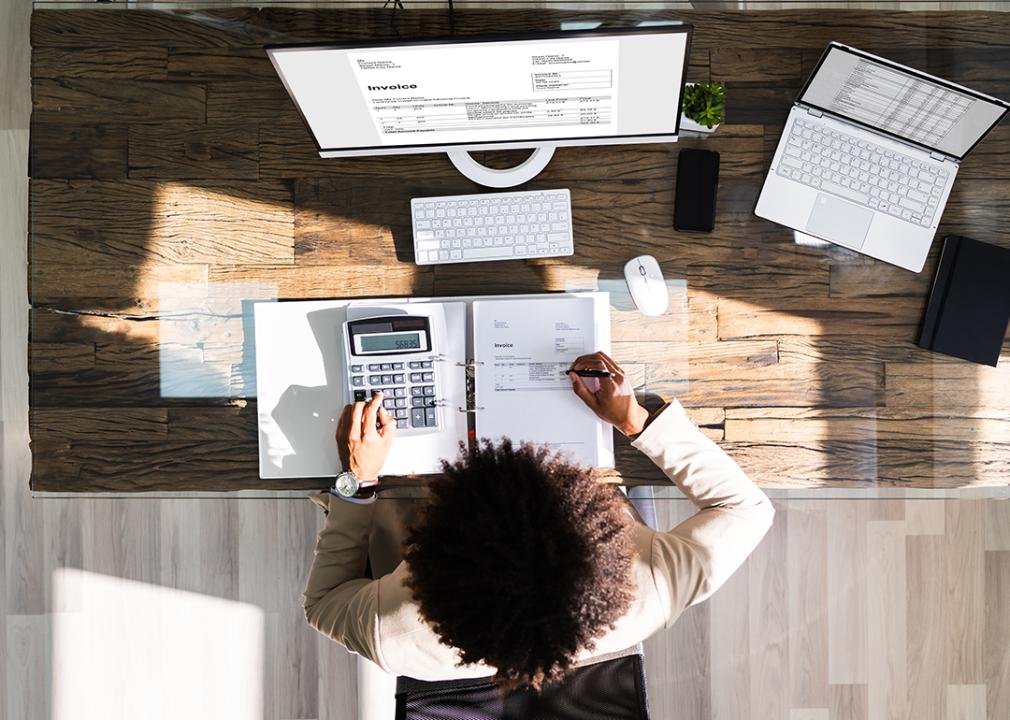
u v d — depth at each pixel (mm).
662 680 1906
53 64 1279
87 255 1279
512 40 983
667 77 1064
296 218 1286
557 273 1281
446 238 1265
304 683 1895
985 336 1245
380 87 1077
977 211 1263
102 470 1269
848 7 1272
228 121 1284
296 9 1273
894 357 1262
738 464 1272
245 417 1271
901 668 1885
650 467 1250
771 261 1275
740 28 1275
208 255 1286
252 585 1898
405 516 1267
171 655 1896
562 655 911
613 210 1280
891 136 1255
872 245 1261
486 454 959
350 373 1234
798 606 1895
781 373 1270
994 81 1271
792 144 1269
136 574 1903
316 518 1896
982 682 1877
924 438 1259
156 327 1278
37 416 1267
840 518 1890
